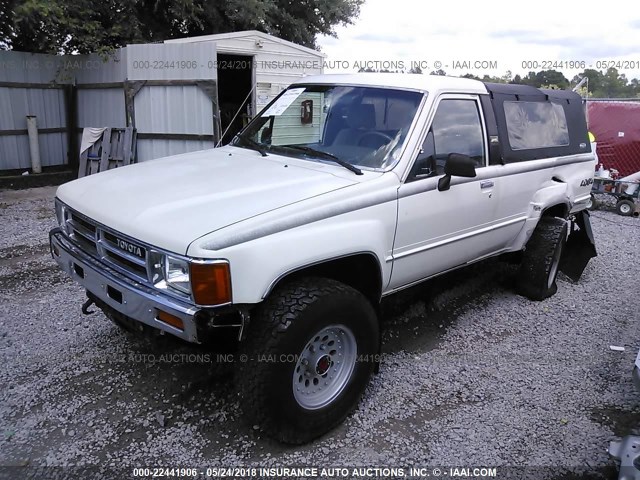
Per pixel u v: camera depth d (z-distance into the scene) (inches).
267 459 118.7
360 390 132.3
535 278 212.4
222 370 151.4
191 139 409.1
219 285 104.2
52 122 466.6
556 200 207.3
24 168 451.5
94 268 124.4
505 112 184.4
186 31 550.6
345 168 141.8
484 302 213.8
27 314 183.2
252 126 179.9
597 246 308.5
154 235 110.0
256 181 132.3
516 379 156.4
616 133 447.5
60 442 121.3
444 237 158.2
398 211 139.1
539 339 183.5
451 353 170.4
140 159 430.9
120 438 123.3
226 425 129.2
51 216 323.3
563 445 127.9
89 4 448.8
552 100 215.9
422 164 146.9
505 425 134.6
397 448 124.4
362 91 161.6
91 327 174.6
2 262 236.8
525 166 189.3
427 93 153.3
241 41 438.6
